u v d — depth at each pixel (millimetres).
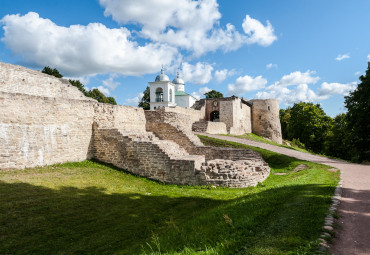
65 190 10094
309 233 4863
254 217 6359
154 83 56031
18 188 9398
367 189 9109
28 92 17234
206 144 27016
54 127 13578
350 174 13539
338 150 49688
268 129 52031
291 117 57375
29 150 12141
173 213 8984
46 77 18750
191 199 10594
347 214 6078
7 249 5926
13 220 7230
